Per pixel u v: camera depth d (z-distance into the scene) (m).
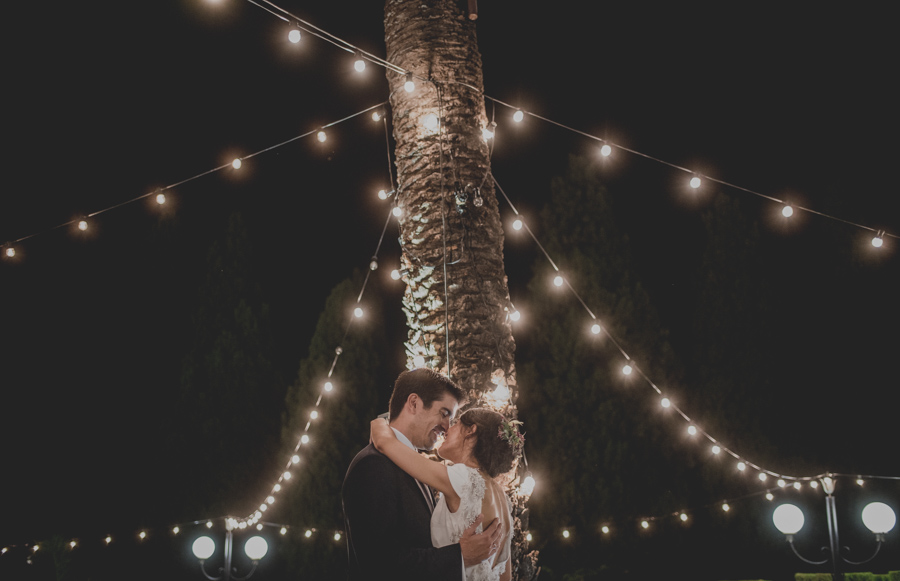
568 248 9.49
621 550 8.43
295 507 9.11
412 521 2.37
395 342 11.09
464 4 3.99
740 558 8.54
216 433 9.77
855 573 7.60
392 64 3.80
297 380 9.67
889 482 8.68
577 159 9.82
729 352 9.14
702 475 8.76
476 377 3.42
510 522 2.75
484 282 3.59
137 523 9.88
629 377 8.88
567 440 8.71
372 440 2.53
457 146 3.72
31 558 9.40
